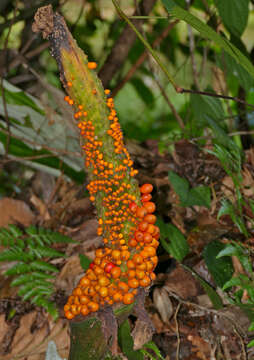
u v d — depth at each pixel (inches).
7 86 32.3
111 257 21.3
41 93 36.4
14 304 27.9
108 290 21.1
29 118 32.9
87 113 20.6
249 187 29.5
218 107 31.9
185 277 26.9
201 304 26.5
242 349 25.1
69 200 32.7
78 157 33.8
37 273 27.5
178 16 21.0
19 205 31.6
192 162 31.4
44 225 31.4
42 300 26.8
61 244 30.2
